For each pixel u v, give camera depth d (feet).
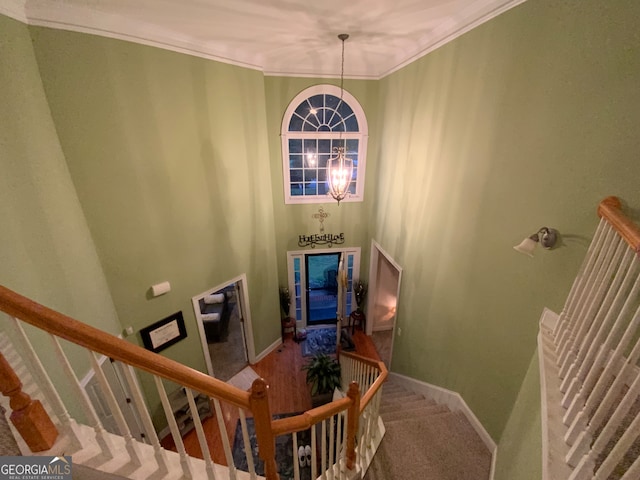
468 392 9.27
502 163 7.17
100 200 9.34
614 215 4.07
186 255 12.03
